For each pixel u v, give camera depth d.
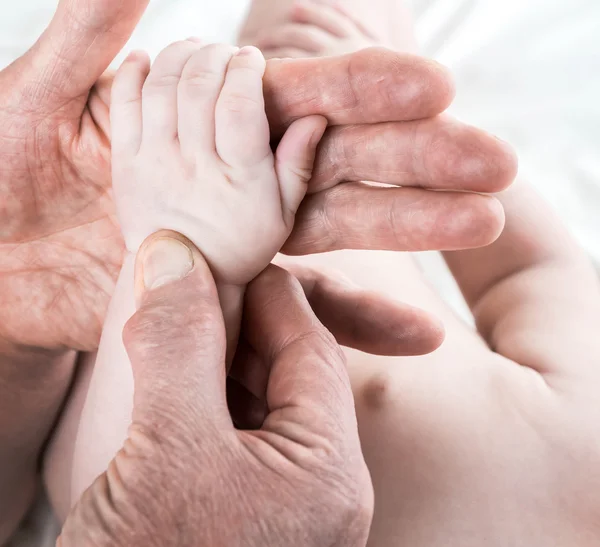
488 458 0.34
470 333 0.40
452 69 0.56
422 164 0.29
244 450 0.28
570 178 0.52
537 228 0.42
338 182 0.31
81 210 0.36
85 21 0.31
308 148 0.30
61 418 0.42
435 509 0.34
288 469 0.28
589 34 0.55
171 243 0.30
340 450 0.29
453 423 0.35
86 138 0.34
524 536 0.33
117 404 0.32
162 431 0.28
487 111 0.55
